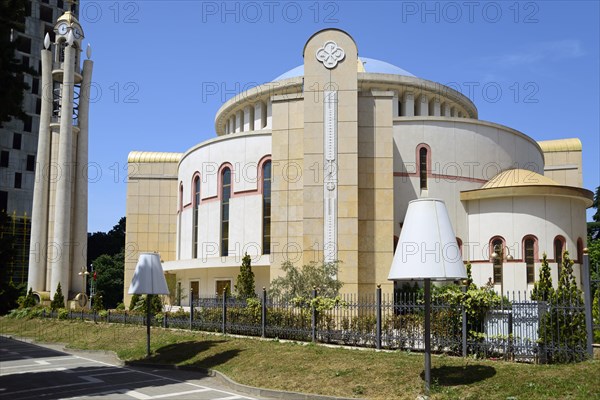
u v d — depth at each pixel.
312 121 30.23
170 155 50.81
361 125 30.56
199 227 39.91
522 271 31.91
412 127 34.25
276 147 31.42
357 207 29.38
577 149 49.16
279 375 16.23
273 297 25.23
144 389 15.99
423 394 13.30
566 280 15.70
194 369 19.33
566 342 14.95
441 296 17.97
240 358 19.03
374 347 19.39
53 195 48.94
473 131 35.19
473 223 33.91
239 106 43.66
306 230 29.41
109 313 34.62
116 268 77.50
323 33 30.70
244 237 36.41
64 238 47.34
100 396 14.95
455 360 15.74
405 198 33.47
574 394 11.88
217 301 26.20
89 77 51.88
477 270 33.28
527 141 38.72
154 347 23.61
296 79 39.62
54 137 49.72
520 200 32.59
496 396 12.51
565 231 32.62
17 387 16.64
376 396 13.82
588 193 33.59
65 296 46.72
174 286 43.62
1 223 20.08
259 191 36.22
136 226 48.59
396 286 29.42
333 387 14.69
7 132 79.75
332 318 21.39
